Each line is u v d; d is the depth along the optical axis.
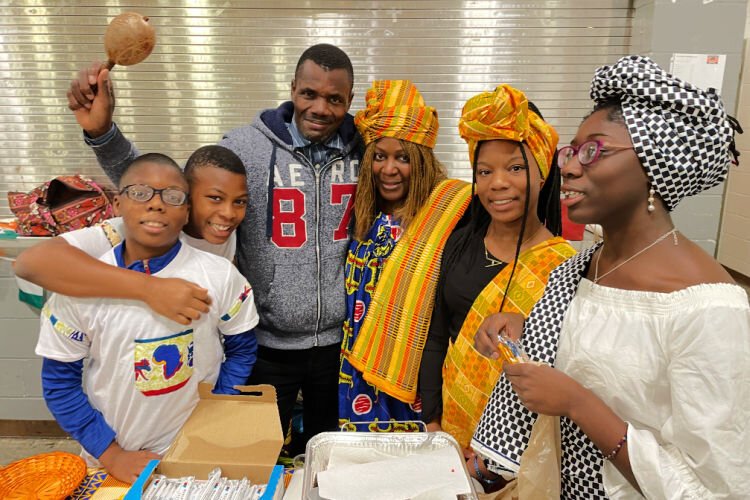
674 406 0.73
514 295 1.22
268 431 1.05
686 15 2.07
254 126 1.64
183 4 2.29
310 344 1.66
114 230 1.28
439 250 1.48
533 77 2.36
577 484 0.91
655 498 0.74
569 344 0.88
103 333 1.10
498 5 2.29
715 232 2.24
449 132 2.41
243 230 1.61
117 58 1.27
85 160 2.43
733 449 0.69
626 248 0.83
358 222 1.59
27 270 1.08
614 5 2.27
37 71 2.35
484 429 1.01
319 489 0.90
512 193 1.22
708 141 0.75
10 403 2.54
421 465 0.97
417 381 1.50
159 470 1.00
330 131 1.56
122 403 1.14
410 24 2.31
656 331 0.77
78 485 1.07
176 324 1.13
